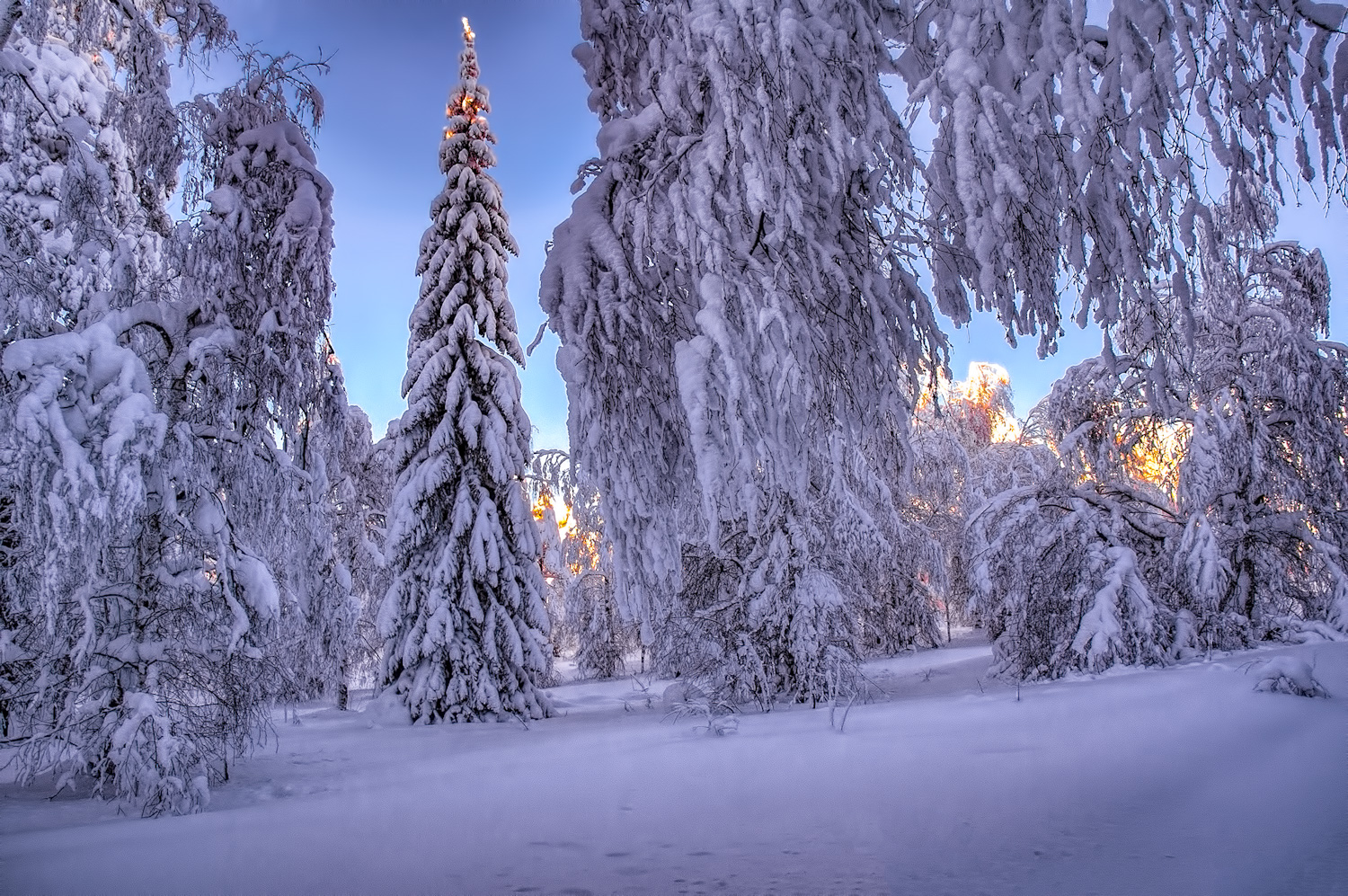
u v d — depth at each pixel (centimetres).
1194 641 1446
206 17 1066
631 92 718
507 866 356
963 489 2859
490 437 1772
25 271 824
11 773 930
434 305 1862
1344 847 310
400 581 1733
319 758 1028
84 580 773
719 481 543
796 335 541
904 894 285
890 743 696
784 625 1423
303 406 1120
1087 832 358
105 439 755
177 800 675
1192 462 1680
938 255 582
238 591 887
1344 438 1583
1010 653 1570
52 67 1070
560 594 3300
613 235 653
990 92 418
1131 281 427
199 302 995
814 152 536
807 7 505
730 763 649
